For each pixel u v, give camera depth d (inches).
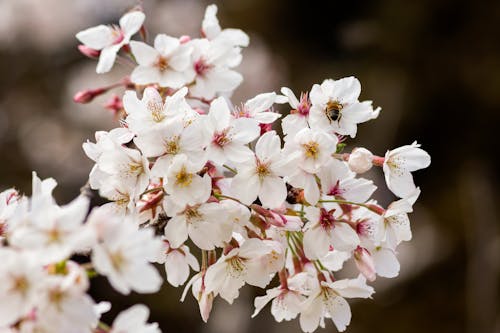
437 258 84.0
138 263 30.7
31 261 30.4
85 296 30.7
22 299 30.5
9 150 87.2
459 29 83.0
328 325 77.9
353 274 72.6
